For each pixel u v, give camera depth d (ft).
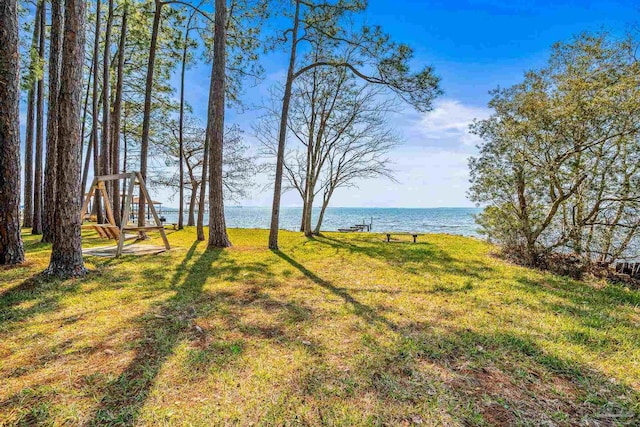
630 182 19.70
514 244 25.02
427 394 6.94
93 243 31.35
